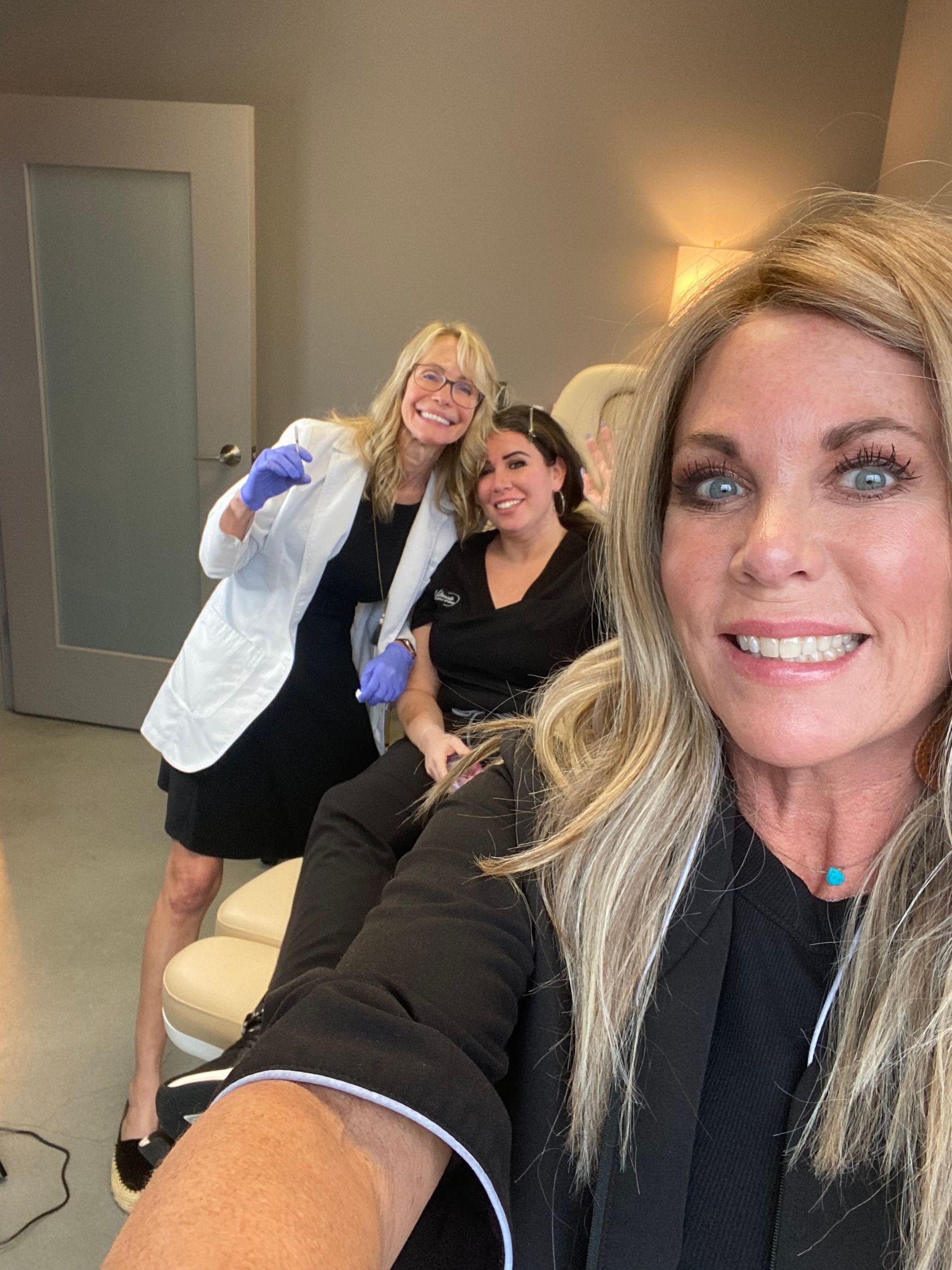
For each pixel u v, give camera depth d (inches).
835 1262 20.1
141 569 130.3
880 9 116.6
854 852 23.0
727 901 22.7
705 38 118.0
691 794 23.3
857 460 19.8
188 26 122.0
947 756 21.4
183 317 120.6
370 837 49.9
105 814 110.3
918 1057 20.6
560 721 27.6
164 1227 15.0
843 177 121.6
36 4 123.2
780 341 20.4
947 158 100.5
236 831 73.5
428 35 119.4
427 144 122.5
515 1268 21.8
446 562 73.8
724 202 122.0
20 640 134.9
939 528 19.7
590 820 23.5
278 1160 16.2
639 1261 20.9
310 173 124.8
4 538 131.0
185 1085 37.5
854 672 20.3
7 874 97.0
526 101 120.6
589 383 94.7
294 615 72.9
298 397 132.0
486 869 24.1
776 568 19.7
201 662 73.0
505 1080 23.3
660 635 24.3
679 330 22.7
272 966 54.6
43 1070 71.6
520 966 22.9
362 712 79.3
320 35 120.3
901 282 19.4
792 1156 20.8
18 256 120.4
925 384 19.5
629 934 22.7
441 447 72.1
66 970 83.0
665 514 23.8
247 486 65.9
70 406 126.3
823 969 22.0
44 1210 60.0
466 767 30.5
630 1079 21.7
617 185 122.3
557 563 69.5
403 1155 18.4
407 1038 19.0
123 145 114.4
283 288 128.9
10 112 115.6
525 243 124.5
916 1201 20.0
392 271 126.6
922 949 21.0
